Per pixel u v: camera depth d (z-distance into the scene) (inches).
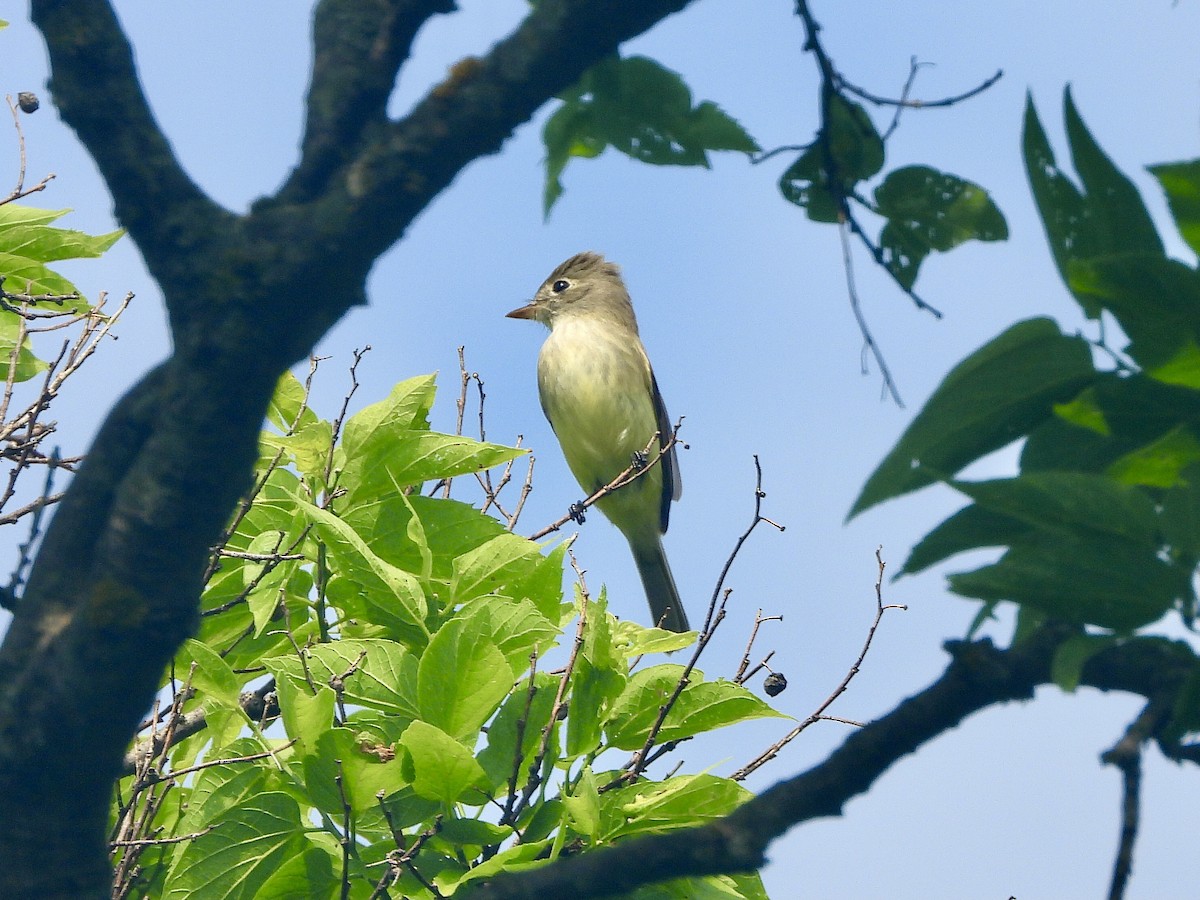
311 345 207.3
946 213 221.3
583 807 306.7
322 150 217.8
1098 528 150.4
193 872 324.5
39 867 218.4
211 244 203.2
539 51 200.5
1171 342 151.6
